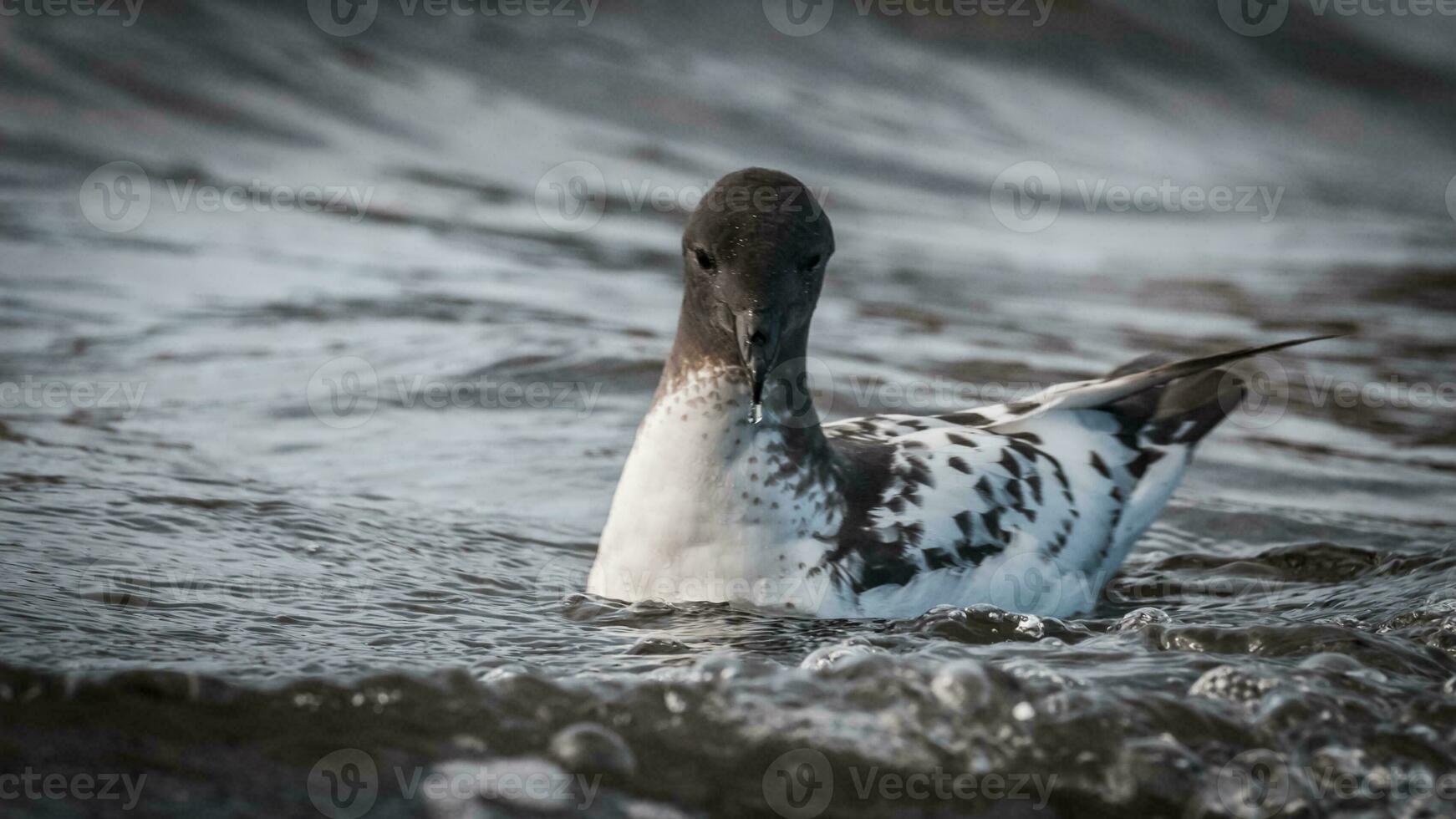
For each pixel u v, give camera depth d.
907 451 9.38
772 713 6.36
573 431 13.05
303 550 9.54
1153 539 11.06
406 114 26.36
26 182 20.92
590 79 29.28
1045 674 6.70
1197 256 25.05
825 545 8.57
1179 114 35.59
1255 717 6.50
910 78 33.38
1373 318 20.39
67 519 9.52
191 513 10.01
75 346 14.62
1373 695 6.68
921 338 17.38
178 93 24.94
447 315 16.89
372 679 6.45
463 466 12.00
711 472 8.52
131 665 6.69
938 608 8.22
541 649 7.64
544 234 21.95
